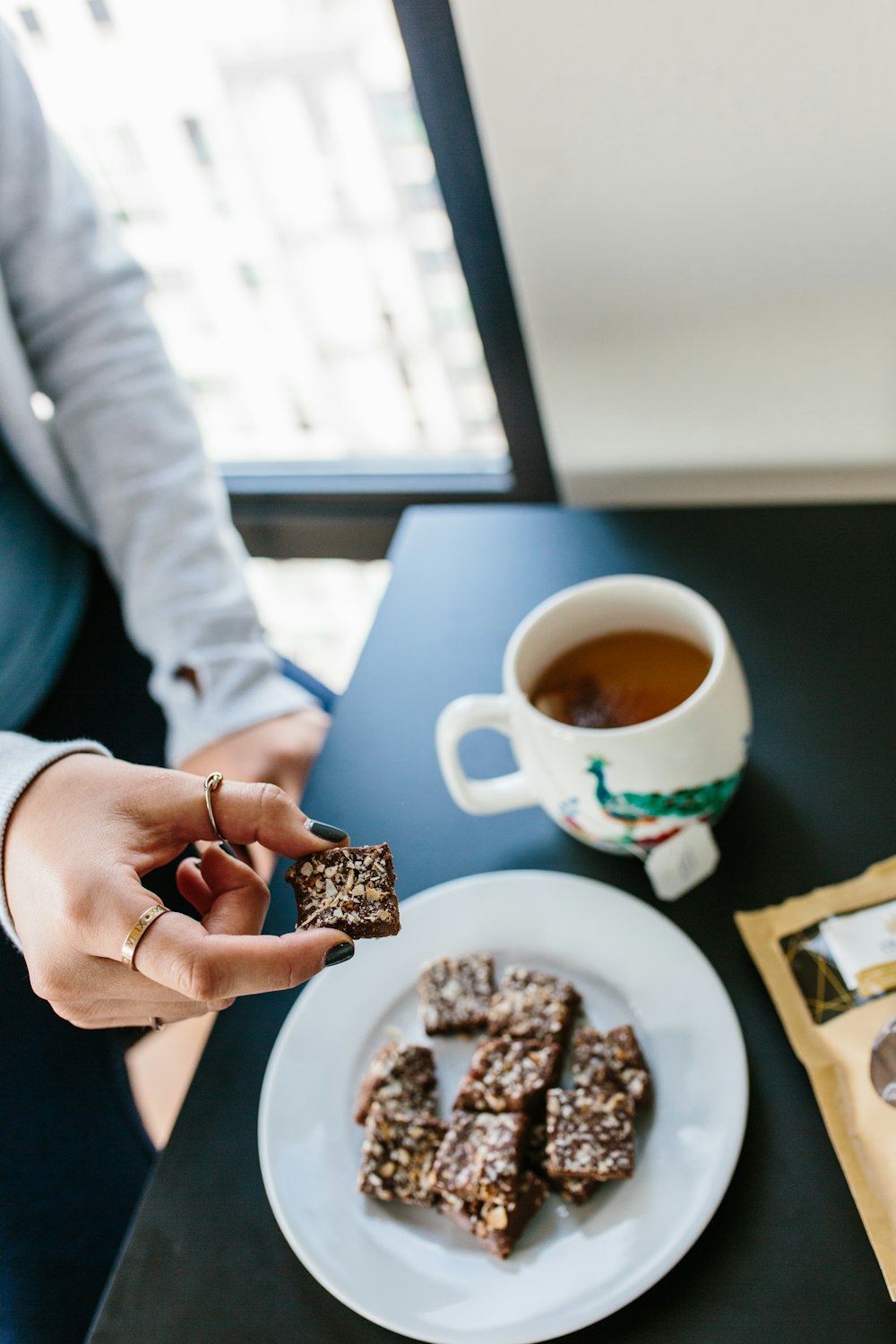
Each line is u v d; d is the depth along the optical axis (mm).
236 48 760
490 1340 383
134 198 883
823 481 636
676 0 495
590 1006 463
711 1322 391
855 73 496
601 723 474
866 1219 391
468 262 654
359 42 736
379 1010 475
